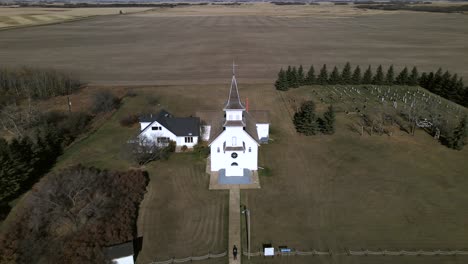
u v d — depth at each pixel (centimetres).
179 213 4650
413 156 6191
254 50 17100
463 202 4875
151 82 11325
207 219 4538
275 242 4138
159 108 8644
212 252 3994
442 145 6619
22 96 9519
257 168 5719
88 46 18325
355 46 18350
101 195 4647
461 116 8012
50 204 4375
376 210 4706
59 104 9056
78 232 4000
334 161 6016
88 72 12675
